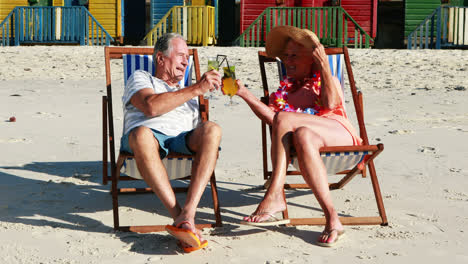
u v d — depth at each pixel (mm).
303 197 4441
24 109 8336
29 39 18438
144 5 20344
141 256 3234
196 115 4035
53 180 4746
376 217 3773
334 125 3893
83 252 3277
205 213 4043
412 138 6461
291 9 17422
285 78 4434
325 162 3787
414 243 3426
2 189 4453
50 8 18297
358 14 17562
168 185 3463
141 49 4438
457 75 12086
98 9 19500
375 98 9641
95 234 3570
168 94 3637
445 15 16781
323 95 4062
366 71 12883
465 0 18312
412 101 9219
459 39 16828
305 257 3223
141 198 4375
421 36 16797
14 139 6262
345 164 3846
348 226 3738
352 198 4332
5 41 19234
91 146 6012
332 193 4477
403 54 15039
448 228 3666
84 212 3986
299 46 4188
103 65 14219
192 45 18094
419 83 11305
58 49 16688
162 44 3971
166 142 3701
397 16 18969
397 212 3988
